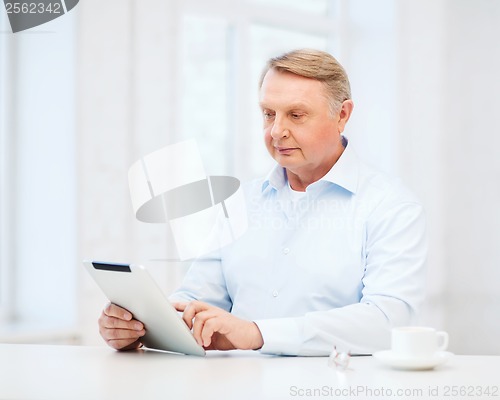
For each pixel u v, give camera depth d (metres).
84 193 2.82
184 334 1.54
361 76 4.28
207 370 1.39
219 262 2.04
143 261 3.03
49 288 2.88
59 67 2.84
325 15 4.29
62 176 2.84
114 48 2.91
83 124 2.81
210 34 3.65
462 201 4.35
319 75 1.80
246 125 3.78
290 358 1.56
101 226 2.88
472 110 4.30
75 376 1.33
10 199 2.95
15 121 2.96
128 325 1.63
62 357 1.56
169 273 3.13
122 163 2.96
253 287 1.95
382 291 1.70
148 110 3.04
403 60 4.14
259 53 3.94
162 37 3.09
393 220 1.81
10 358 1.54
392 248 1.77
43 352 1.64
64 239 2.84
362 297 1.85
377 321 1.64
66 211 2.83
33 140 2.92
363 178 1.93
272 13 3.94
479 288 4.29
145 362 1.50
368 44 4.26
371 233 1.84
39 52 2.89
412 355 1.39
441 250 4.38
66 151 2.82
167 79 3.12
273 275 1.93
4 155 2.93
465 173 4.34
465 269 4.34
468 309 4.32
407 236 1.78
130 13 2.96
